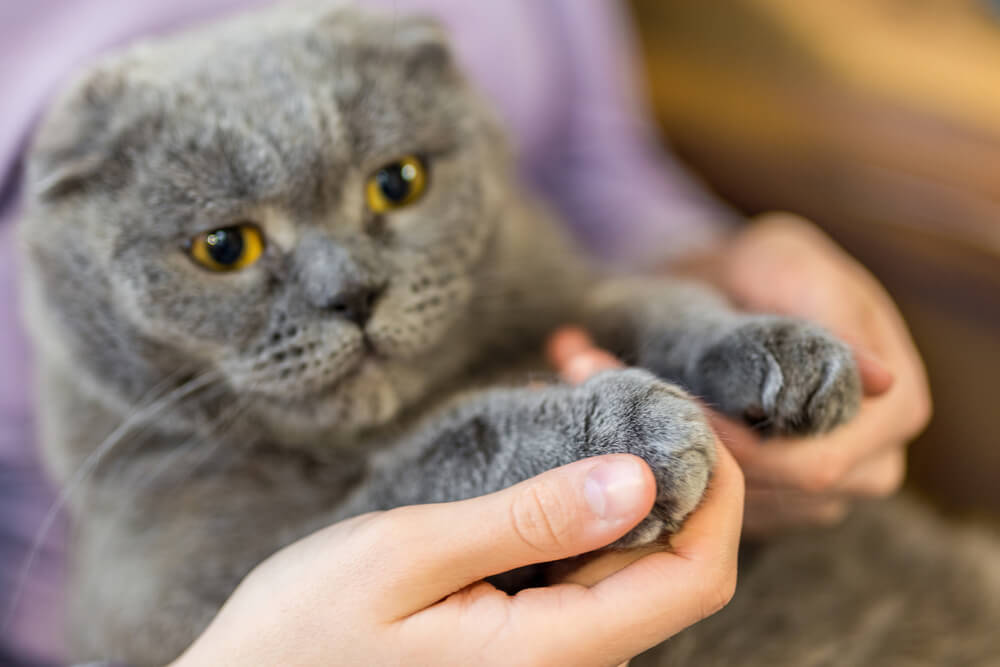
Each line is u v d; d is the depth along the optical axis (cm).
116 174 36
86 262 37
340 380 36
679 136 56
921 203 47
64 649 43
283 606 31
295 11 41
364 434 38
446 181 38
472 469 33
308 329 35
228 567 36
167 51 39
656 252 49
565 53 57
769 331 34
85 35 45
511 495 30
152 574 37
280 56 37
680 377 35
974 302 46
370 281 35
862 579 40
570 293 42
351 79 37
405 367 37
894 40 50
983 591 41
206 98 36
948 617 40
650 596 31
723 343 34
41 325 39
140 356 37
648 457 30
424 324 37
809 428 33
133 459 38
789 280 41
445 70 40
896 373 37
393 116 37
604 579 31
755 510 36
